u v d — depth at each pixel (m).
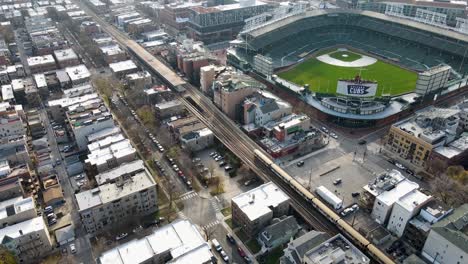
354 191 198.25
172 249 153.62
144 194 182.50
